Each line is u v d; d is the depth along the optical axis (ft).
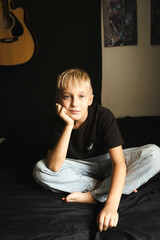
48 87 8.25
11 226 3.22
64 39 7.86
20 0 7.70
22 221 3.33
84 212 3.53
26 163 5.62
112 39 8.01
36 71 8.15
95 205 3.77
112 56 8.20
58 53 7.98
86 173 4.43
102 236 2.97
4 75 8.22
